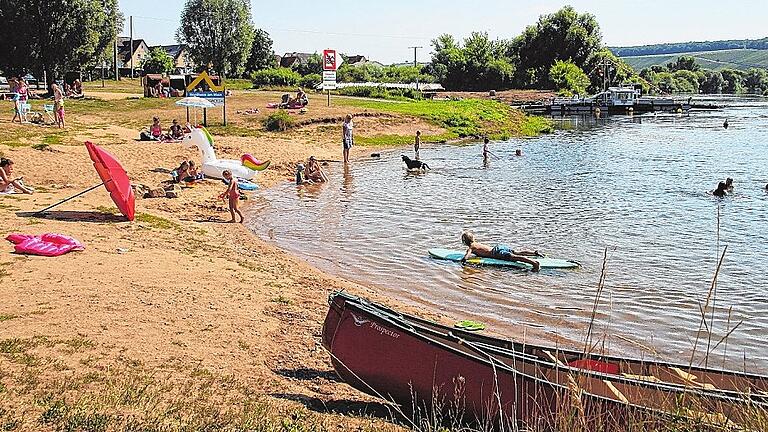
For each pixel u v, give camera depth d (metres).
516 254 16.52
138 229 17.52
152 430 6.80
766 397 6.43
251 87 84.31
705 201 25.05
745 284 14.81
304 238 18.94
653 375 7.95
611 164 36.06
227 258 15.73
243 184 26.80
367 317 8.35
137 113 44.47
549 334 11.94
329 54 54.03
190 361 9.23
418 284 14.80
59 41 62.28
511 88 117.62
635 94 94.88
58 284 12.10
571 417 6.06
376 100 66.06
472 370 7.78
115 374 8.42
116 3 73.06
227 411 7.55
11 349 8.97
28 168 24.80
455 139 49.53
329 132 43.66
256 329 10.87
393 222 21.16
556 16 123.31
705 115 80.94
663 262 16.55
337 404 8.30
